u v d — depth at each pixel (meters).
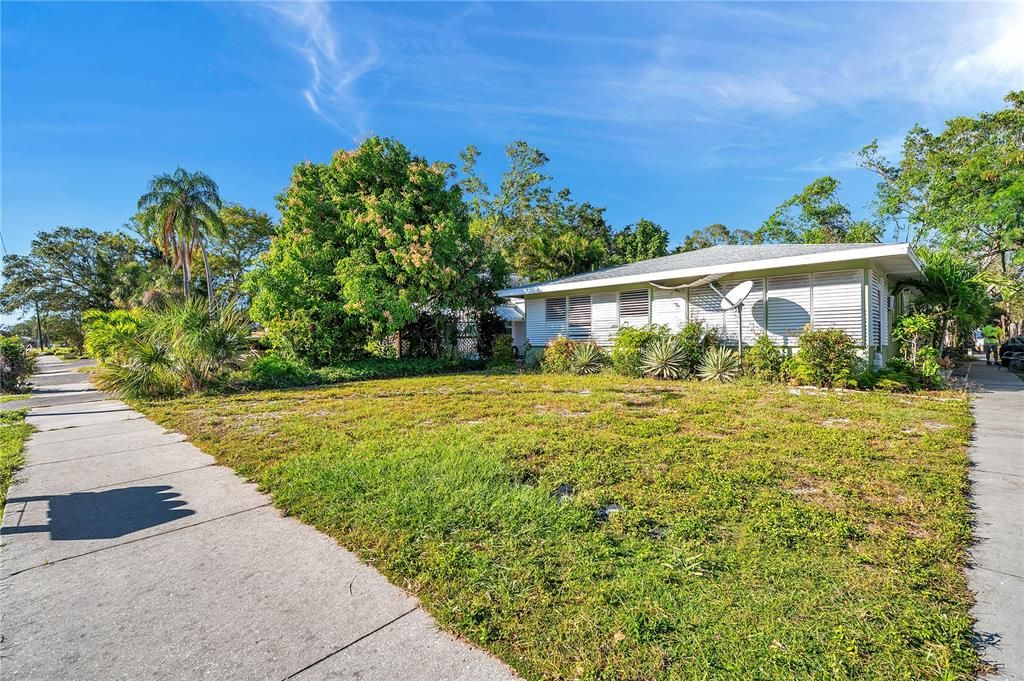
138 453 5.58
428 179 15.97
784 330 11.67
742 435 5.49
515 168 35.59
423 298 15.53
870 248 9.70
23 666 1.98
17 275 40.72
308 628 2.21
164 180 26.50
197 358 11.13
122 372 10.80
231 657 2.02
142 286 35.22
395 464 4.48
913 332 11.33
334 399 9.68
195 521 3.50
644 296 14.23
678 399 8.34
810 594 2.32
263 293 14.37
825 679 1.76
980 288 13.27
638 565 2.62
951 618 2.11
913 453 4.70
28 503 3.96
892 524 3.11
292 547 3.04
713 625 2.10
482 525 3.16
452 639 2.10
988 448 4.96
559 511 3.31
